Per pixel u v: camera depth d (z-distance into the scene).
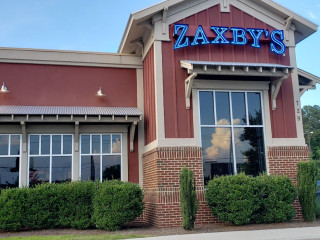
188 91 12.81
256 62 13.70
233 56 13.52
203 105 13.25
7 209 11.52
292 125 13.75
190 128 12.81
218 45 13.51
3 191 11.90
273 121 13.59
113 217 11.28
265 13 14.20
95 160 14.23
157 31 13.13
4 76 14.27
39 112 13.13
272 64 13.24
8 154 13.53
